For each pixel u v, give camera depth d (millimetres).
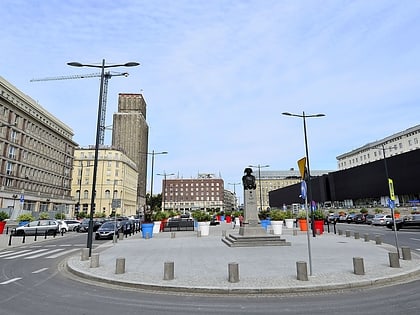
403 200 54469
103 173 100250
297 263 8906
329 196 80125
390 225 34312
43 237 27125
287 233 26312
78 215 72562
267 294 7863
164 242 20375
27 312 6469
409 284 8656
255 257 13094
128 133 140375
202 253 14594
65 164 82625
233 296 7711
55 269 11688
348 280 8648
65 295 7844
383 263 11305
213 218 45469
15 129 59469
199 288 8086
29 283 9273
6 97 58250
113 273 10070
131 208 117750
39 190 69000
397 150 96125
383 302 6961
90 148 102250
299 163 10141
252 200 19438
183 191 148625
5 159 56219
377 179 60844
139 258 13258
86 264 11805
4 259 14320
